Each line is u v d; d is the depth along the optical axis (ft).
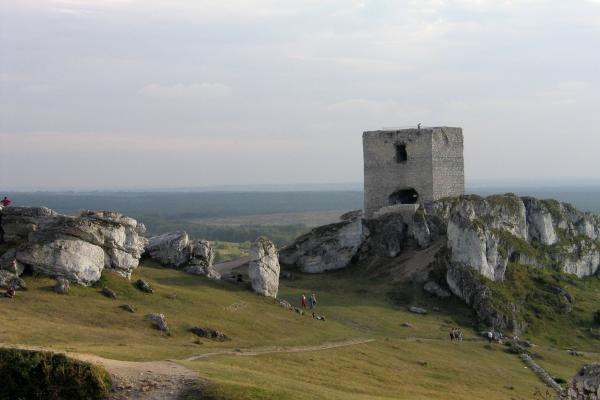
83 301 221.25
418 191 407.44
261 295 282.56
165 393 140.36
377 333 269.23
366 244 383.45
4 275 222.07
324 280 357.20
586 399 145.48
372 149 418.31
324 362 204.85
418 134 405.80
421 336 276.62
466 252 336.90
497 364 253.65
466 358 253.03
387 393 184.44
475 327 306.96
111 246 254.47
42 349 149.89
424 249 369.91
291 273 371.56
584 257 385.91
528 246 369.50
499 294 323.98
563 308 330.54
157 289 252.62
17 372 139.03
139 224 274.16
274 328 240.73
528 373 248.93
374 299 325.62
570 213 406.21
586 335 313.94
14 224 253.03
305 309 288.92
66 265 234.38
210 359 179.32
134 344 186.50
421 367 228.02
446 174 411.75
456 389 208.54
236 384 144.56
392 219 386.93
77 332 188.44
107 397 138.82
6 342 166.30
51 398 138.00
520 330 310.45
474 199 373.61
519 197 392.88
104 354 161.79
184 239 307.17
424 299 329.31
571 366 268.41
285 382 160.86
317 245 382.22
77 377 139.64
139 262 300.40
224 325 230.07
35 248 233.14
